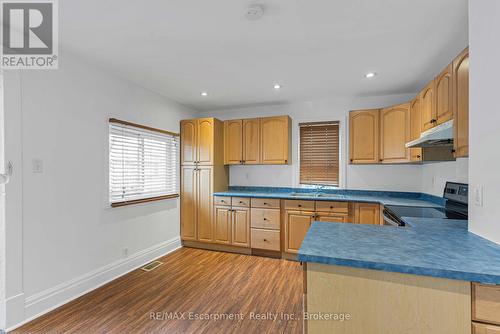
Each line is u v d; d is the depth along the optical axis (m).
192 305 2.14
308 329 1.02
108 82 2.62
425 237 1.26
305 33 1.89
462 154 1.55
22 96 1.88
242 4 1.56
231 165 4.22
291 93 3.34
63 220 2.17
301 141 3.82
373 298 0.95
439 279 0.88
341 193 3.60
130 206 2.89
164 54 2.24
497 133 1.13
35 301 1.94
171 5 1.57
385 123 3.08
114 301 2.20
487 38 1.20
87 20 1.73
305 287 1.03
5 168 1.78
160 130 3.33
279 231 3.30
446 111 1.86
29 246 1.92
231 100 3.69
